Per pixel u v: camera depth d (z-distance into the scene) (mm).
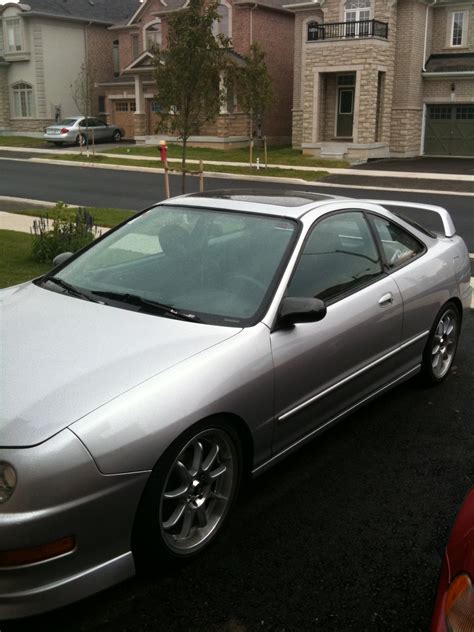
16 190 19391
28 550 2447
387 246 4625
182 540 3021
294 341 3492
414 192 19625
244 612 2768
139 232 4277
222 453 3189
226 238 3961
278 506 3559
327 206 4230
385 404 4914
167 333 3273
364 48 26969
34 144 36562
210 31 13648
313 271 3850
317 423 3830
